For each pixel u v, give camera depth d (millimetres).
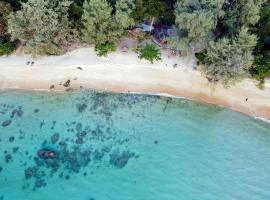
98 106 36938
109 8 35219
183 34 36062
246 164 34500
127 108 36938
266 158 34906
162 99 37625
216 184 33406
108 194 32625
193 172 33906
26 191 32625
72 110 36688
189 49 36375
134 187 33031
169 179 33500
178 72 38156
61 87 37875
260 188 33344
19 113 36469
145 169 33875
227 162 34562
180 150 35000
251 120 36875
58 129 35625
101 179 33281
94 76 38219
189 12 34938
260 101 37219
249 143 35625
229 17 35688
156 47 38656
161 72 38219
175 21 35406
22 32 35375
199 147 35250
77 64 38281
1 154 34250
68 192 32625
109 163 34062
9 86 37938
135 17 37312
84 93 37656
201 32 34250
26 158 34062
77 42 38969
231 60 33844
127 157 34406
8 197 32312
